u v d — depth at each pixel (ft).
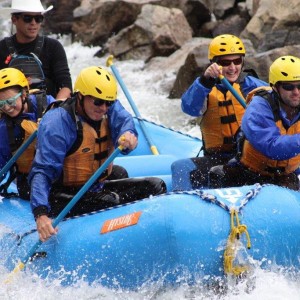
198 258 50.90
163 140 85.51
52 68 78.69
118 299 52.65
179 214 51.24
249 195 52.60
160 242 51.01
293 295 51.24
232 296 51.24
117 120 57.36
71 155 56.95
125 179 61.41
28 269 55.26
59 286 53.98
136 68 152.05
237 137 66.85
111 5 170.09
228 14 168.96
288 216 52.34
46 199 54.60
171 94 130.82
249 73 69.26
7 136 60.59
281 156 56.49
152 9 159.74
